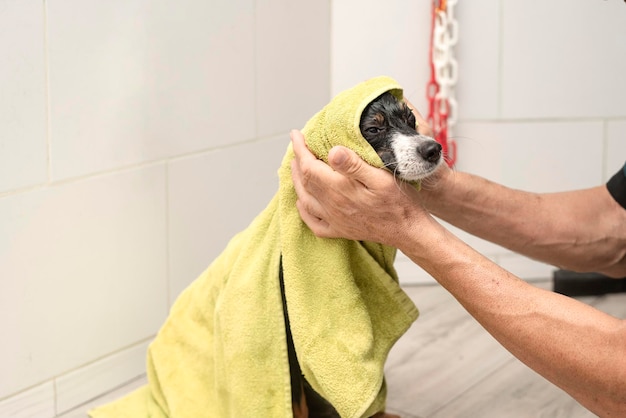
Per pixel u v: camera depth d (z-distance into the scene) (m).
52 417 1.88
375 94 1.34
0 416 1.78
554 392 1.95
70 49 1.79
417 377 2.02
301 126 2.42
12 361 1.79
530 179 2.53
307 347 1.42
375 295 1.50
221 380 1.55
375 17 2.42
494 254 2.57
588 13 2.41
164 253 2.08
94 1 1.82
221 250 2.23
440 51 2.37
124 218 1.97
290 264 1.43
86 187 1.87
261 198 2.34
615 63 2.45
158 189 2.04
